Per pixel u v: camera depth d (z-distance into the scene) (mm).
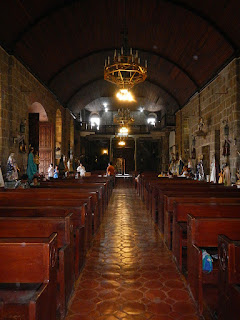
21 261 2357
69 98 18922
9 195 5867
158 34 13008
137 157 33625
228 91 11078
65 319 3225
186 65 14406
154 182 9969
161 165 30469
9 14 8609
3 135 9297
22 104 10859
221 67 11516
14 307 2426
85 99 22250
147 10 11266
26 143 11289
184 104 18562
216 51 11320
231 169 10727
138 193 15633
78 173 16969
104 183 10047
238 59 10391
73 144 22094
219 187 7605
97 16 11578
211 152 13328
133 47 14609
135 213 9695
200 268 3311
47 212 4266
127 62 9625
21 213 4207
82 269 4684
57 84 15555
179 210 4512
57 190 6938
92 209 6816
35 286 2721
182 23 11367
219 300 2750
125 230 7297
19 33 9703
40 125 15258
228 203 4672
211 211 4453
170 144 26406
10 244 2350
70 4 10258
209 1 9430
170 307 3477
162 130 25406
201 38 11430
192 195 5887
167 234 5879
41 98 13414
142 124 31688
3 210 4207
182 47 13070
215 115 12695
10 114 9773
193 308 3455
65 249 3371
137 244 6082
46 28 10742
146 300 3646
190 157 17016
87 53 14742
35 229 3389
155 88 20656
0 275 2352
